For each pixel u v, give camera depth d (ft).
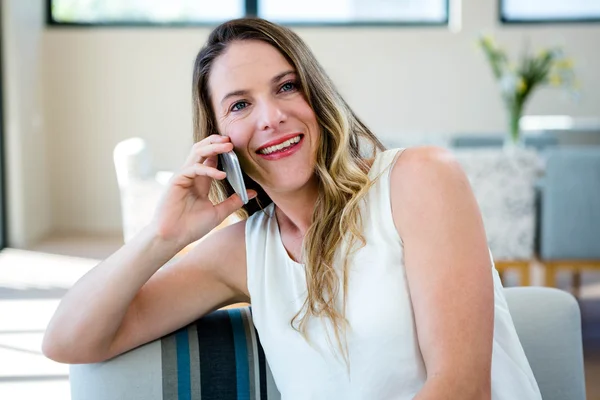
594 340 13.65
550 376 5.22
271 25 5.01
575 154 14.17
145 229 5.09
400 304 4.70
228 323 5.35
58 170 24.06
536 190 15.29
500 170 14.06
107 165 24.00
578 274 16.57
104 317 4.96
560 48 17.11
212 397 5.12
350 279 4.83
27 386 11.84
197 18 23.82
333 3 23.80
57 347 5.01
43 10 23.66
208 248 5.46
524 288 5.50
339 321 4.82
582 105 23.49
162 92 23.73
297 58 4.94
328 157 5.04
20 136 21.80
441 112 23.70
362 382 4.78
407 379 4.68
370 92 23.76
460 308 4.45
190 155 5.05
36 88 23.09
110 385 5.04
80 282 5.14
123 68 23.70
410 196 4.79
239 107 5.01
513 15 23.61
